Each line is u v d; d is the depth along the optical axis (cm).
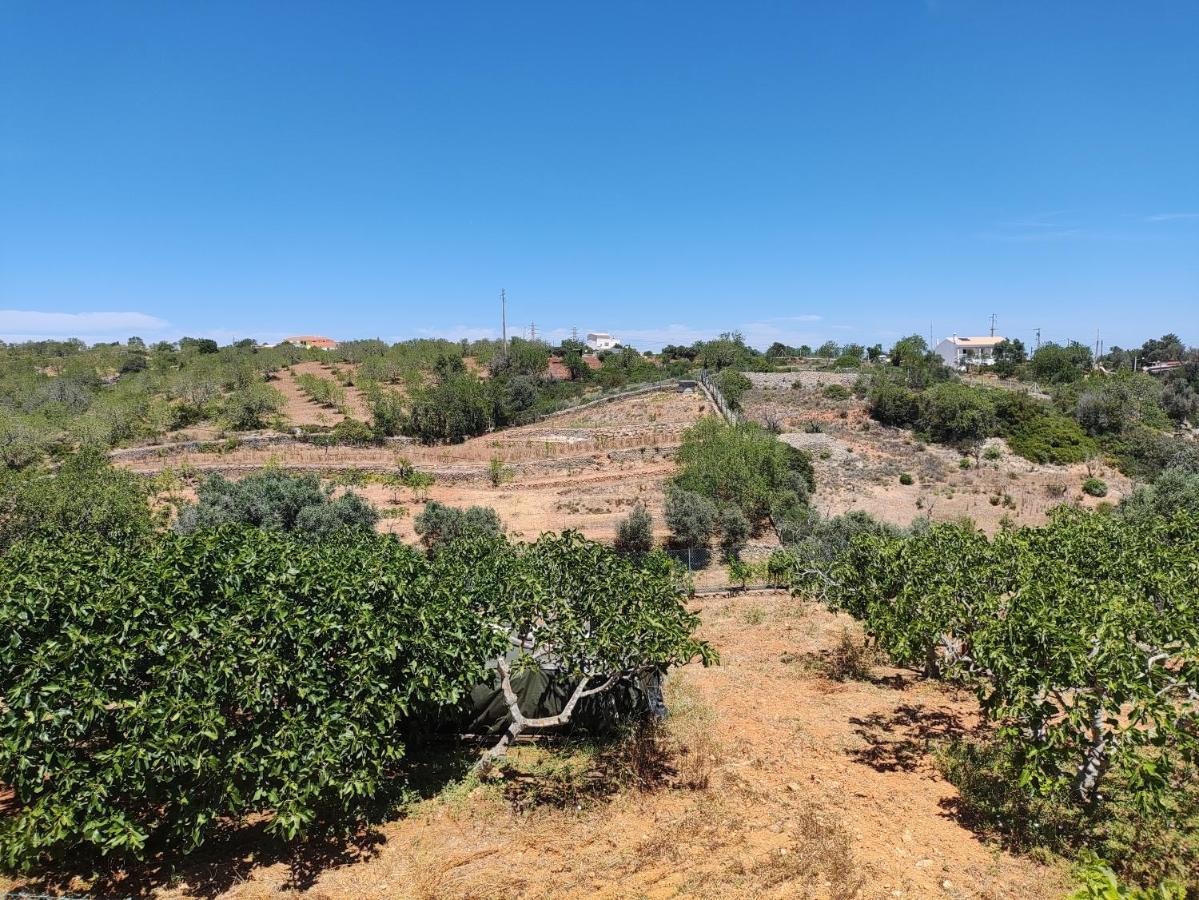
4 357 7994
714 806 836
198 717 638
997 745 981
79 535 1352
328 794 783
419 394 5116
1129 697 673
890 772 936
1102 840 739
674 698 1229
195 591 718
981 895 661
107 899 639
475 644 844
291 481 2738
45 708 607
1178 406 5356
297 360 8281
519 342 7994
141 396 5303
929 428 4684
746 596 2139
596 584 934
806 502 3241
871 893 666
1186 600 815
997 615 862
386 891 678
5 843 637
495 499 3444
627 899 658
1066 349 7731
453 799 851
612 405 5269
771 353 9038
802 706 1203
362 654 728
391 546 967
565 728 1066
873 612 1071
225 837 771
